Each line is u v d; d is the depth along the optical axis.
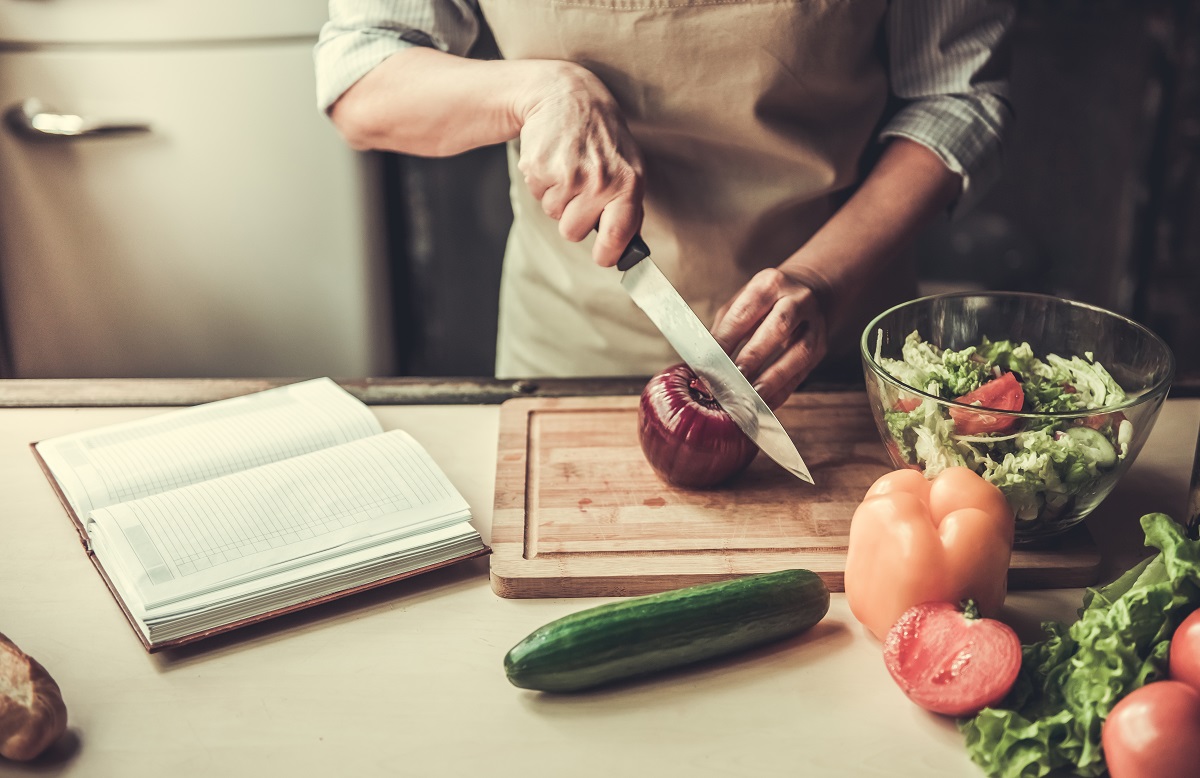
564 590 0.89
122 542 0.86
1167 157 2.25
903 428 0.90
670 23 1.11
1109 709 0.67
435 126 1.17
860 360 1.37
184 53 1.84
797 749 0.73
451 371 2.50
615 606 0.77
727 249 1.25
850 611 0.88
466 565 0.93
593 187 1.02
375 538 0.89
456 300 2.42
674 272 1.28
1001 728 0.70
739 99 1.15
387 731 0.74
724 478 1.00
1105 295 2.41
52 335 2.04
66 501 0.98
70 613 0.85
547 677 0.75
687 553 0.92
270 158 1.94
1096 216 2.34
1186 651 0.67
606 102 1.06
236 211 1.98
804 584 0.82
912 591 0.79
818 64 1.14
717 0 1.10
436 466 0.98
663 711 0.76
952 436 0.87
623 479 1.03
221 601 0.82
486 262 2.37
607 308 1.33
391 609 0.87
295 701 0.77
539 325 1.42
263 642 0.83
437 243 2.34
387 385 1.20
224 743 0.73
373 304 2.09
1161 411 1.16
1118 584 0.79
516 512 0.96
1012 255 2.39
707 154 1.20
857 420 1.13
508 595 0.89
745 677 0.80
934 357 1.01
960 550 0.79
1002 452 0.86
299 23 1.85
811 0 1.10
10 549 0.93
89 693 0.77
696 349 0.99
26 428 1.11
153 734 0.74
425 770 0.71
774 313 1.02
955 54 1.22
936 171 1.20
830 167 1.21
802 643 0.83
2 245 1.95
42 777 0.70
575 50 1.15
